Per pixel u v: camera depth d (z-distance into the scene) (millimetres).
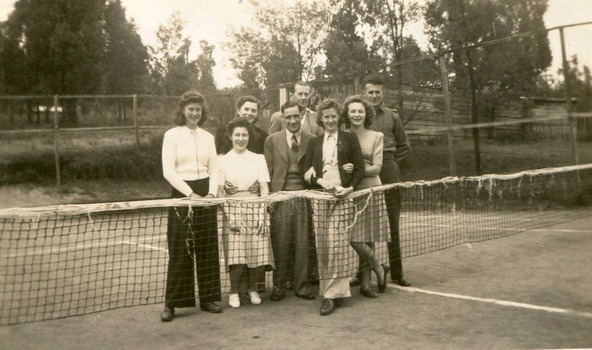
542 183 9523
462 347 3221
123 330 3768
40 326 3855
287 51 14180
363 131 4629
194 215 4133
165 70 14555
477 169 10648
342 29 13898
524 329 3512
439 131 12266
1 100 13289
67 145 13914
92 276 5551
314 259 4707
